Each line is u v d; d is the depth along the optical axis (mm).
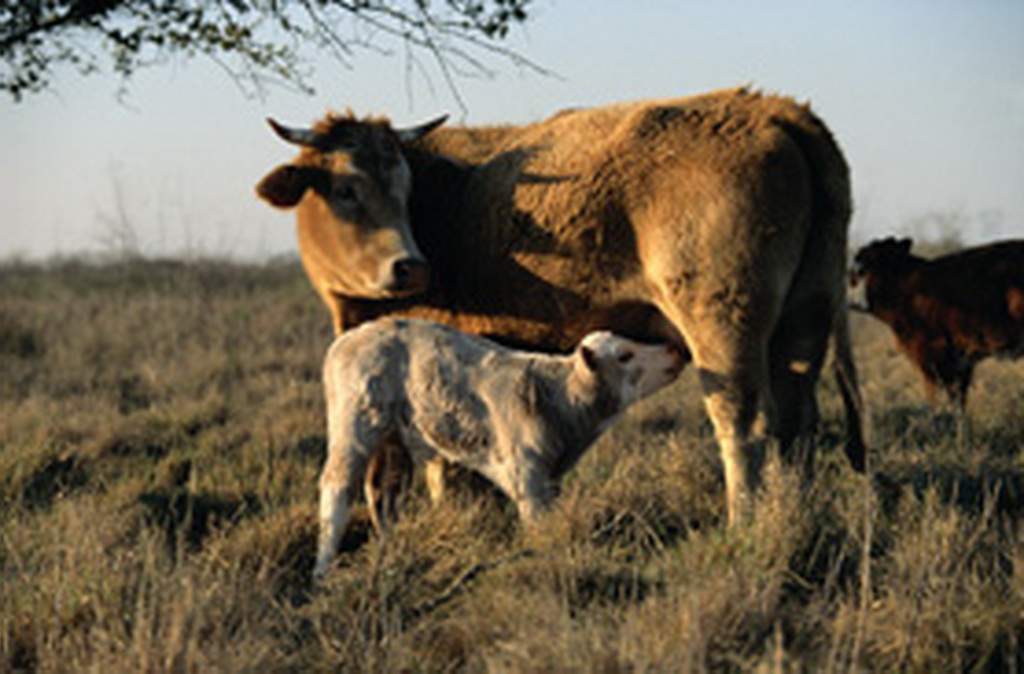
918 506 6184
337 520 6512
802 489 6371
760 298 6383
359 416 6613
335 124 7586
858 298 12117
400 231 7277
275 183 7422
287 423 10766
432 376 6566
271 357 14852
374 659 4707
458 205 7484
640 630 4492
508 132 7938
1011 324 11156
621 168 6656
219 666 4477
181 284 23047
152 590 5008
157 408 12047
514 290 7199
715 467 7746
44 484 8875
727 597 4703
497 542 6598
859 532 5805
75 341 16047
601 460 8344
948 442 8391
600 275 6844
